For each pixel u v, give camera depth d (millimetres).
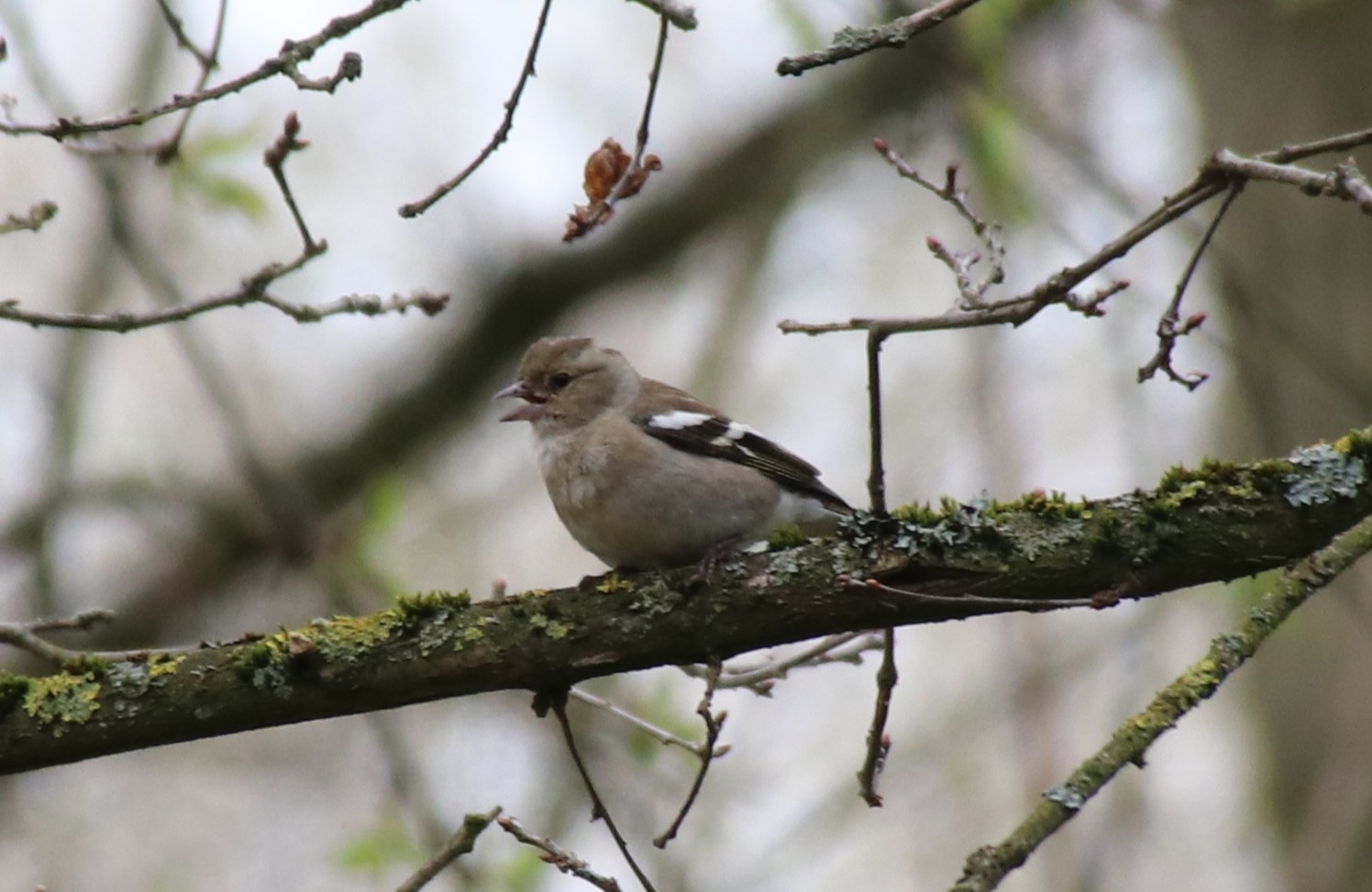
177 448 16891
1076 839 14922
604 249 17391
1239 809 15602
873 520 7176
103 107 16281
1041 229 14367
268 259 17188
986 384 15352
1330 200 12344
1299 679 12711
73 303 14266
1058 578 6977
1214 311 13570
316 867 15945
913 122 16500
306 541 12023
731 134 17766
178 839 16094
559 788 12664
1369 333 12023
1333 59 12336
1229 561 6906
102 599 15039
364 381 17500
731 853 14289
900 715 16875
